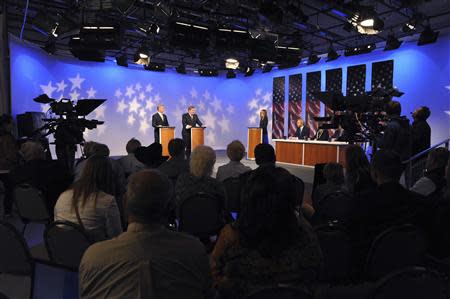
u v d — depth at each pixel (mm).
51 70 10117
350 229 1794
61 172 3252
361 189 2551
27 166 3189
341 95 4801
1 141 4227
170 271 1064
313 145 8812
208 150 2734
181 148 3346
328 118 5070
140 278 1036
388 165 1810
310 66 11805
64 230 1856
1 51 6180
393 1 7137
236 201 3260
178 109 13641
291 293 985
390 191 1769
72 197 2037
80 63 11039
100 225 2012
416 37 9109
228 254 1145
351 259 1789
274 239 1092
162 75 13195
